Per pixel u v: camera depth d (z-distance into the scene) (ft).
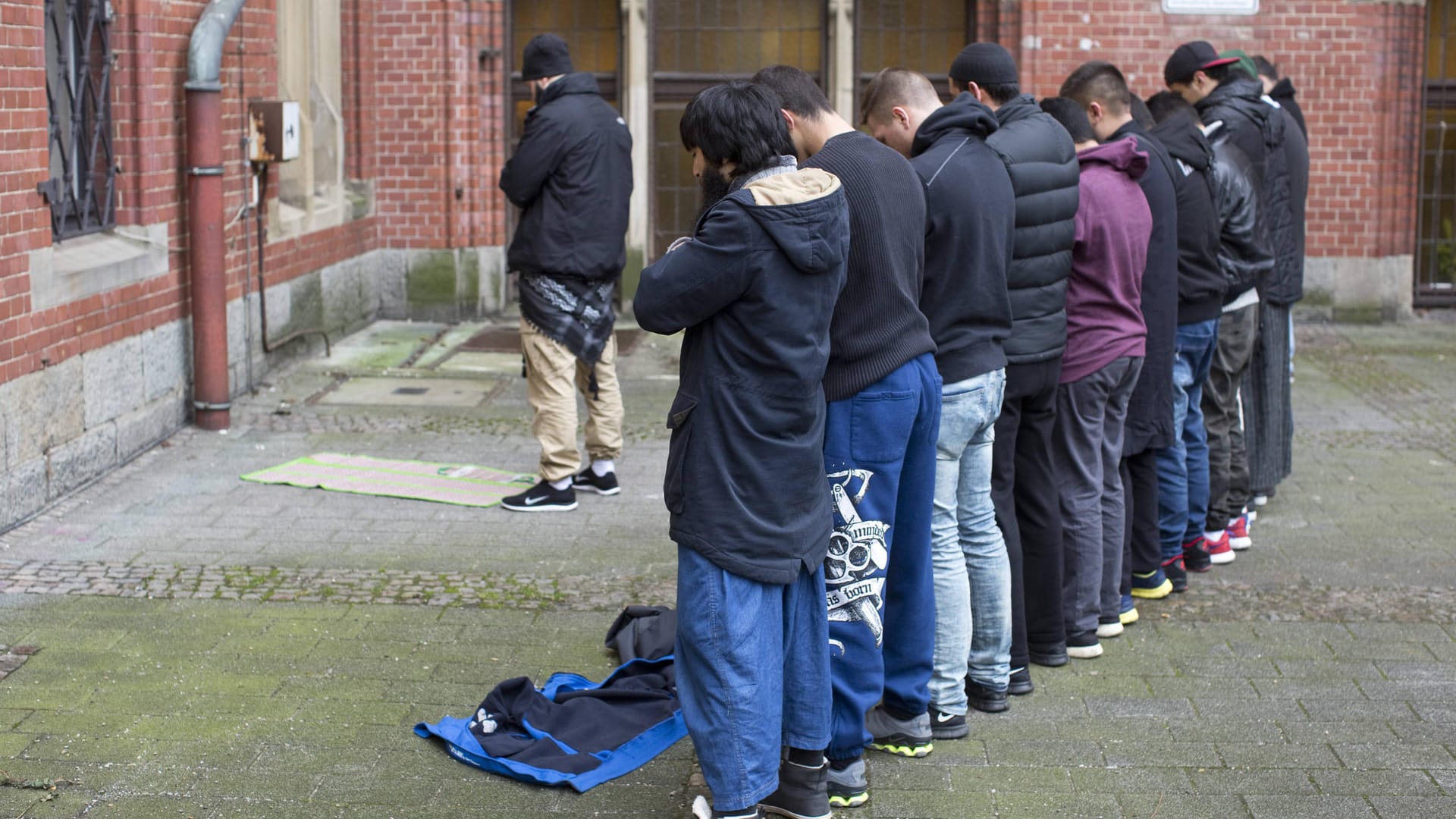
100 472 36.01
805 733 19.20
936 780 20.98
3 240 30.94
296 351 51.21
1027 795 20.52
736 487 17.76
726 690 17.99
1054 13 60.08
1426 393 49.37
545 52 34.06
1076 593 25.55
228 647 25.45
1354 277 62.08
